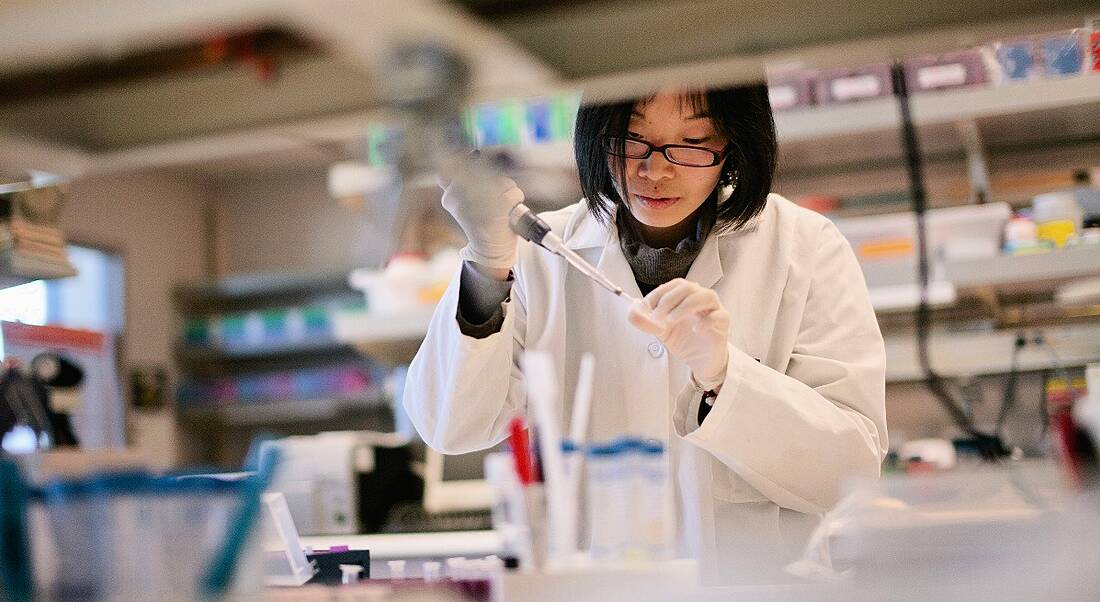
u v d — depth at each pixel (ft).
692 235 5.66
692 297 4.55
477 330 5.15
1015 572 2.93
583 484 3.97
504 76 3.02
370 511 9.97
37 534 3.17
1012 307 11.24
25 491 3.18
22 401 5.18
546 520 3.54
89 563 3.15
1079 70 9.98
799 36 2.86
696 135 5.04
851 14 2.77
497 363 5.24
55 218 5.51
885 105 10.48
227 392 18.61
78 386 5.46
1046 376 11.15
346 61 2.96
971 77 10.28
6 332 6.21
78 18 2.74
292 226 19.80
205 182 20.24
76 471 4.08
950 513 3.06
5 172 4.21
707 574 4.03
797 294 5.58
